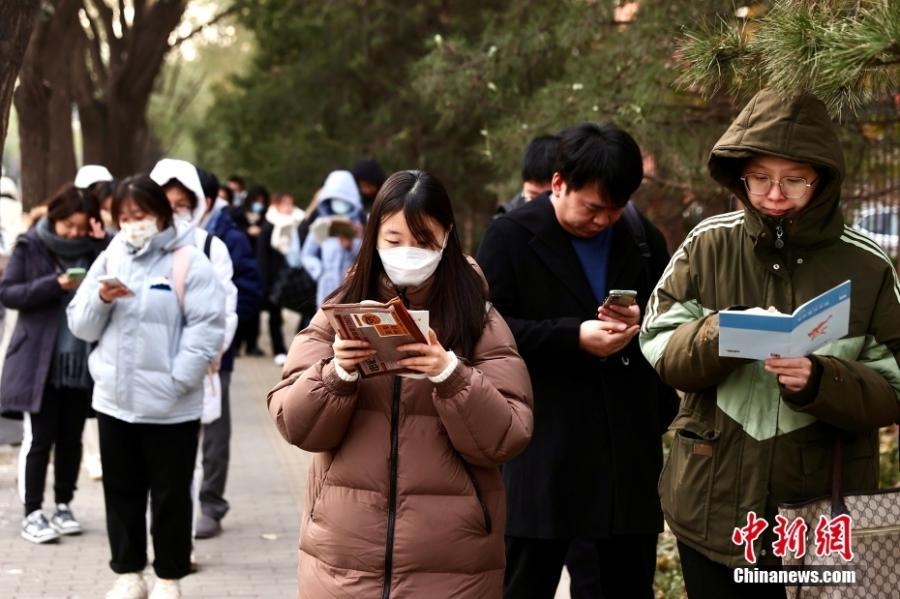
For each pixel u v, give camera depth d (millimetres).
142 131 45750
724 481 5867
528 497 7172
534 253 7352
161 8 36344
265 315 38375
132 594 9148
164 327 8938
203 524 11672
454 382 5367
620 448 7207
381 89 31469
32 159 28375
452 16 28531
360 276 5754
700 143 12297
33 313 11117
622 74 12781
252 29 34375
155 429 8930
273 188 32750
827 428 5766
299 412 5508
